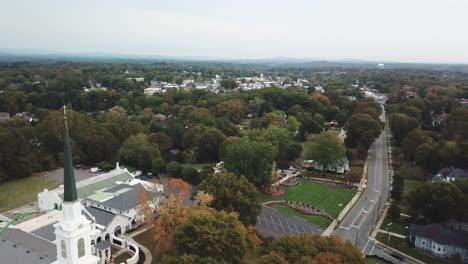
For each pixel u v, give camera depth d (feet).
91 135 503.61
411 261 281.54
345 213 365.40
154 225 279.08
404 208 377.09
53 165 475.72
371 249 295.89
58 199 331.36
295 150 524.11
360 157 550.77
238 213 276.82
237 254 232.53
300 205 382.63
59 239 145.89
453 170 429.38
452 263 278.46
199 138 536.01
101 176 384.68
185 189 328.70
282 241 218.38
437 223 320.29
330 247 214.07
